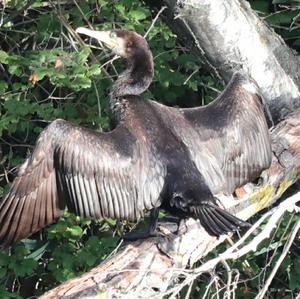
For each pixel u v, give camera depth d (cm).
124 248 977
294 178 1127
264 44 1253
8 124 1312
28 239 1380
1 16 1402
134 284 923
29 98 1386
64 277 1304
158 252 972
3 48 1473
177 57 1374
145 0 1380
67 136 969
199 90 1471
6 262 1329
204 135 1020
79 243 1371
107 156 975
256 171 1048
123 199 980
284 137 1134
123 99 1043
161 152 990
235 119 1034
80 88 1258
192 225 996
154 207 981
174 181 974
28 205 973
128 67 1099
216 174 1007
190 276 867
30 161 966
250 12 1260
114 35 1116
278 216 873
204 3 1191
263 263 1362
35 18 1424
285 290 1343
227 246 1278
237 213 1066
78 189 972
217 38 1221
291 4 1390
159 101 1445
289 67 1295
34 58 1266
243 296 1316
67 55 1243
